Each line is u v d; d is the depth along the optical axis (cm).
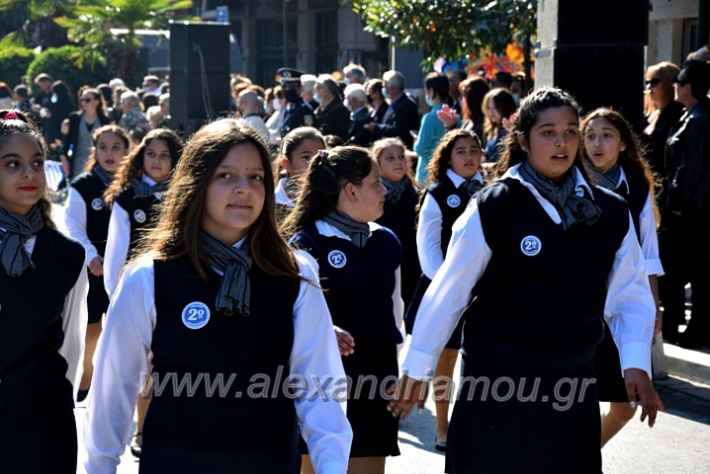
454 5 1541
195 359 386
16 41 4772
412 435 823
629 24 959
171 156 800
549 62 994
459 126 1307
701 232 1003
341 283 581
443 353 773
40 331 471
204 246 393
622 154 717
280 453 395
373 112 1616
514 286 480
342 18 4072
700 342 1014
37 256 479
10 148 478
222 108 1992
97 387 401
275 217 403
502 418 486
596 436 493
